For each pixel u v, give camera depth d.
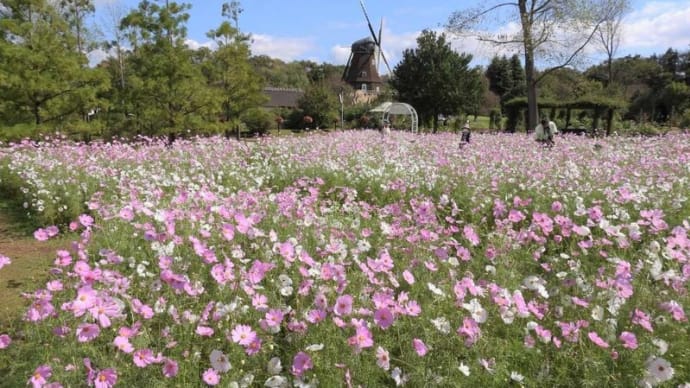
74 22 22.31
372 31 48.97
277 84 73.50
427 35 35.47
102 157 10.33
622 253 4.41
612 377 2.62
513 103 28.83
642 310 3.11
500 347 2.91
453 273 3.62
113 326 2.87
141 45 17.23
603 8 23.89
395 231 4.52
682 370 2.77
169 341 2.82
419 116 36.72
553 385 2.72
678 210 5.92
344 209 6.23
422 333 2.95
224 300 3.25
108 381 2.35
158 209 4.88
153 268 3.92
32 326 3.03
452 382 2.63
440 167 8.98
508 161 10.01
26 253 5.69
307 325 2.95
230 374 2.62
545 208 6.31
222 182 8.33
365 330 2.66
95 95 15.50
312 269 3.40
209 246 4.09
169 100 16.81
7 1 15.13
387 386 2.77
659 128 27.36
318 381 2.61
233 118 21.28
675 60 58.81
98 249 4.41
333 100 37.69
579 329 2.90
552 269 4.20
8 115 14.03
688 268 3.47
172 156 10.79
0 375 2.86
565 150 12.29
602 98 25.83
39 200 6.92
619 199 6.16
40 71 14.05
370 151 12.73
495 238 4.86
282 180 8.73
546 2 24.45
